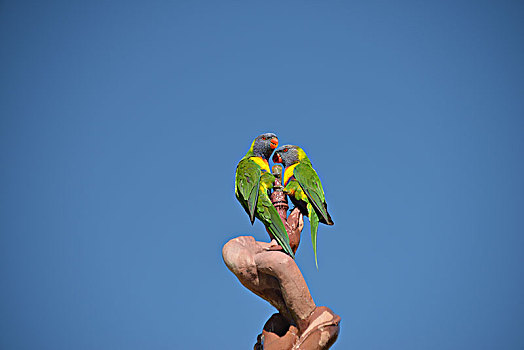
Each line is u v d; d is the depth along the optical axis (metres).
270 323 11.61
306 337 10.71
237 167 13.21
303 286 10.95
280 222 11.97
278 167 12.90
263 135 13.54
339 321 10.81
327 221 12.41
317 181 12.84
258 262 11.17
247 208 12.66
